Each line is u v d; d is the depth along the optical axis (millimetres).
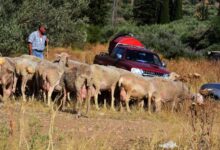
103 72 14125
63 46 29969
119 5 69750
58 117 11422
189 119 11648
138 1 67938
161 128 11086
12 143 7691
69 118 11492
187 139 9352
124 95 14391
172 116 13422
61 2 25922
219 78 22078
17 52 22828
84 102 14141
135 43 23188
